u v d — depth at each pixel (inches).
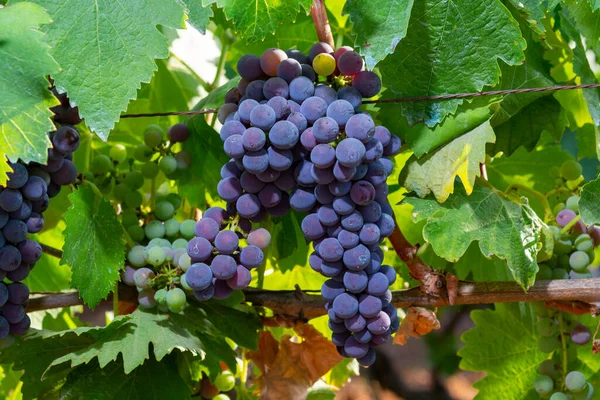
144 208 29.7
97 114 23.8
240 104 24.2
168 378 27.5
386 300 24.8
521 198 27.7
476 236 26.5
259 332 29.6
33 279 33.6
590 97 28.7
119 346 25.6
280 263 32.3
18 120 22.5
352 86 24.9
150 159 29.6
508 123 29.6
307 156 24.3
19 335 26.5
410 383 79.3
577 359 30.3
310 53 25.5
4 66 22.7
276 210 25.3
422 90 25.5
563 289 27.1
